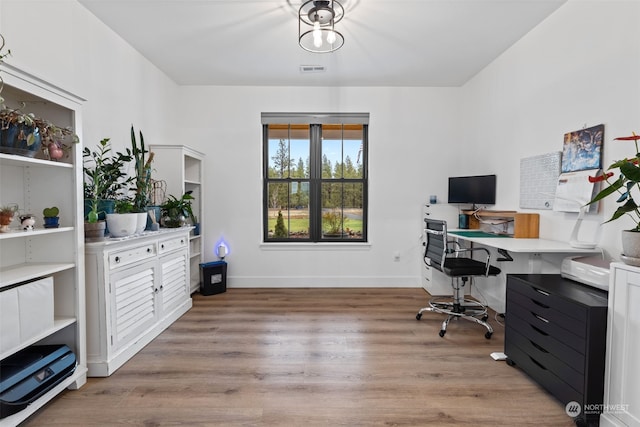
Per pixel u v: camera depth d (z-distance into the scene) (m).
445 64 3.32
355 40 2.82
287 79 3.68
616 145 1.92
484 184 3.28
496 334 2.56
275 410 1.62
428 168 3.91
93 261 1.91
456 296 2.85
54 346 1.75
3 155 1.38
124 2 2.27
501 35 2.76
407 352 2.25
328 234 4.06
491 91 3.28
